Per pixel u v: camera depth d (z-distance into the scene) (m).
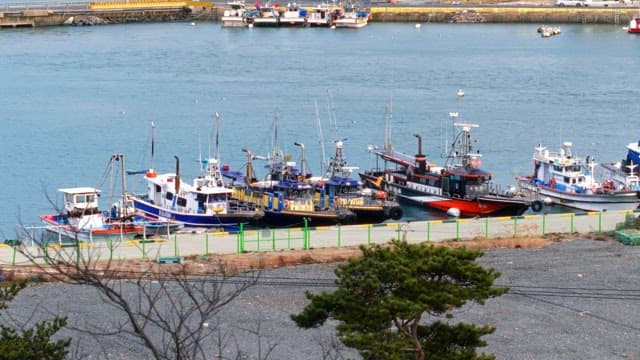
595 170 140.62
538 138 171.88
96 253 88.94
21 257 87.44
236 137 170.75
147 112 194.62
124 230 101.12
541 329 73.81
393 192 124.62
